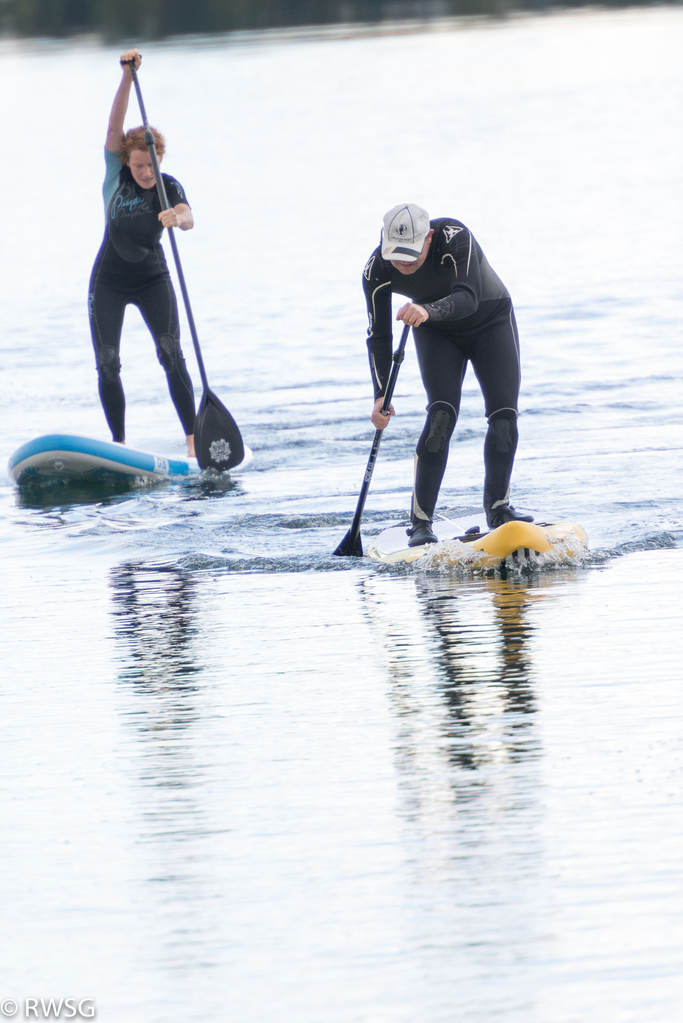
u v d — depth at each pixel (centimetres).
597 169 7325
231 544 2042
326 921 883
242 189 7344
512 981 806
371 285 1833
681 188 6544
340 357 3619
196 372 3534
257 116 10794
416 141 8944
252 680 1391
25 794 1112
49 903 926
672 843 961
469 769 1115
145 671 1443
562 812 1021
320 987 811
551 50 14762
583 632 1495
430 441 1886
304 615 1641
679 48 14275
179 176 7975
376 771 1121
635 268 4675
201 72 14112
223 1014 790
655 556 1836
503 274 4734
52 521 2262
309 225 6103
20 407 3250
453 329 1866
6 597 1805
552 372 3256
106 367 2684
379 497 2291
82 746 1219
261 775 1127
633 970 811
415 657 1439
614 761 1115
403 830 1005
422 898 904
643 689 1291
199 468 2578
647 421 2725
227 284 4869
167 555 2003
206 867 965
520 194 6638
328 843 991
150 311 2686
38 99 12762
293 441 2756
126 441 2862
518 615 1581
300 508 2248
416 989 803
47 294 4909
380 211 6356
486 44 15825
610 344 3547
